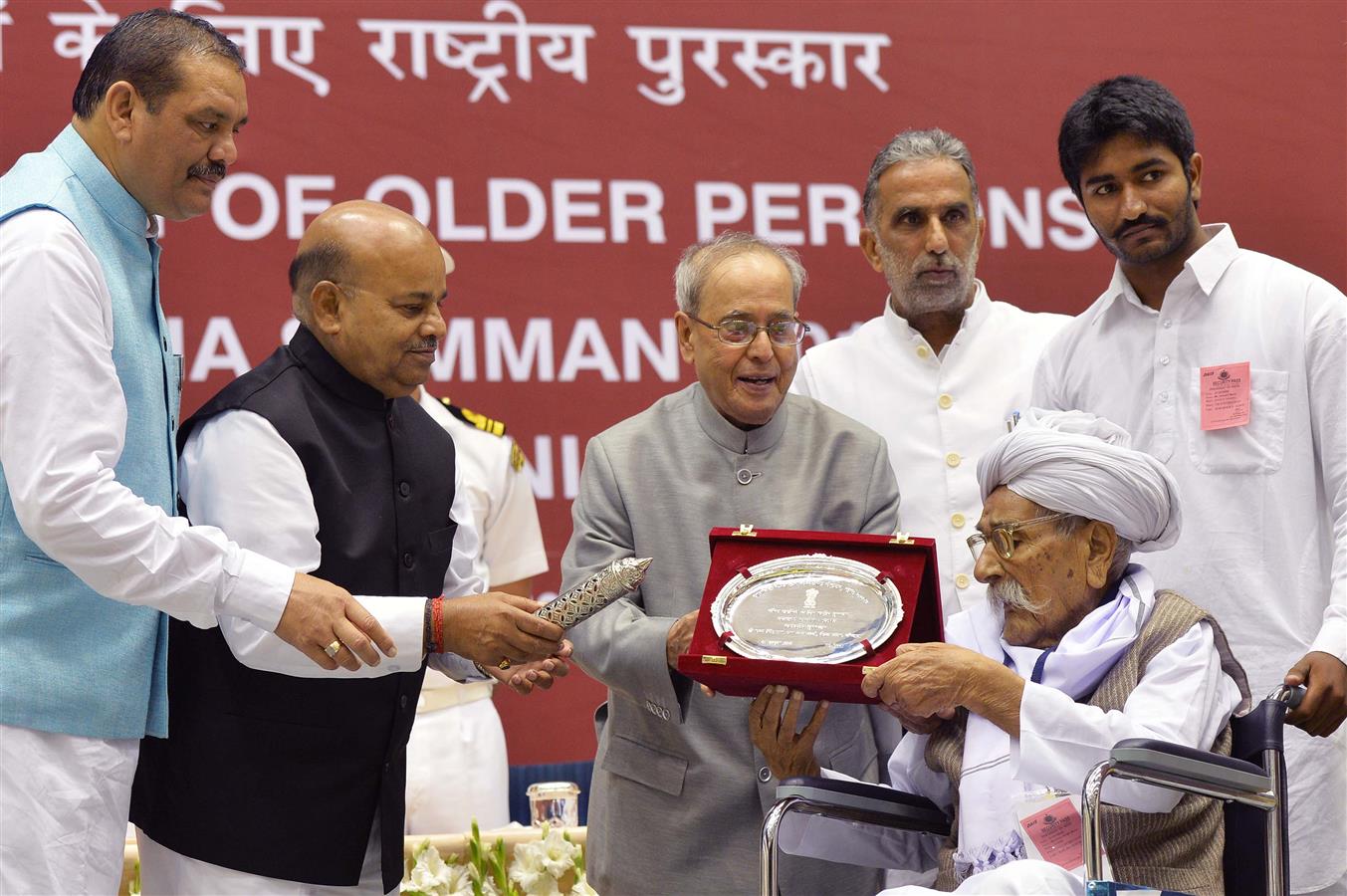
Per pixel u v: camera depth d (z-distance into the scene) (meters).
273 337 6.66
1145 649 3.58
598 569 3.97
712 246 4.13
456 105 6.88
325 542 3.56
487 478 5.87
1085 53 7.26
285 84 6.76
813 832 3.79
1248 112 7.27
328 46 6.81
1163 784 3.20
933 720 3.72
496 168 6.89
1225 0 7.32
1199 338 4.58
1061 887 3.16
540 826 4.71
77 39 6.60
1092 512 3.61
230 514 3.48
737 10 7.10
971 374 5.02
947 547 4.88
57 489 3.22
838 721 3.98
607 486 4.07
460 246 6.82
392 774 3.70
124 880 4.25
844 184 7.09
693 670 3.53
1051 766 3.40
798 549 3.71
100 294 3.42
